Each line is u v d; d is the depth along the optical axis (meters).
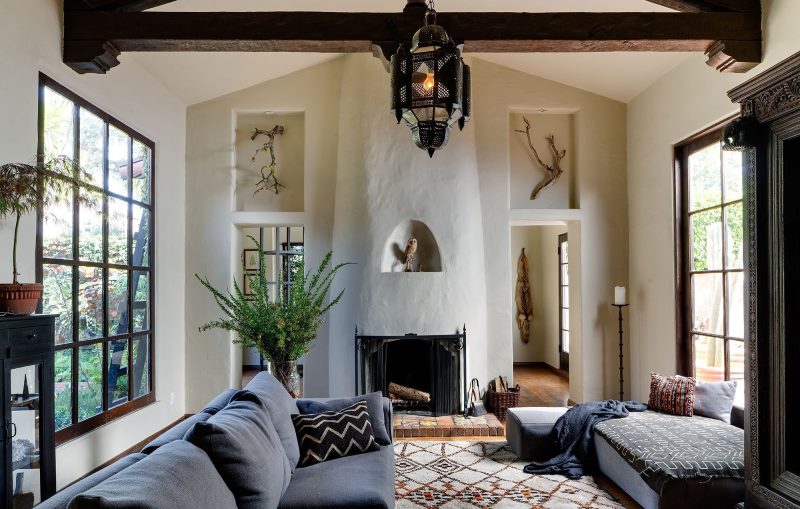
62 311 3.63
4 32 3.04
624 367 5.81
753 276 2.18
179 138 5.61
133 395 4.61
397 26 3.68
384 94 5.64
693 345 4.79
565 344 7.86
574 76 5.66
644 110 5.51
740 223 4.16
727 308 4.32
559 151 6.05
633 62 5.04
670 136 5.00
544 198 6.02
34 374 2.55
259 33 3.66
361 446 3.10
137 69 4.70
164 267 5.21
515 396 5.55
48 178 2.83
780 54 3.56
